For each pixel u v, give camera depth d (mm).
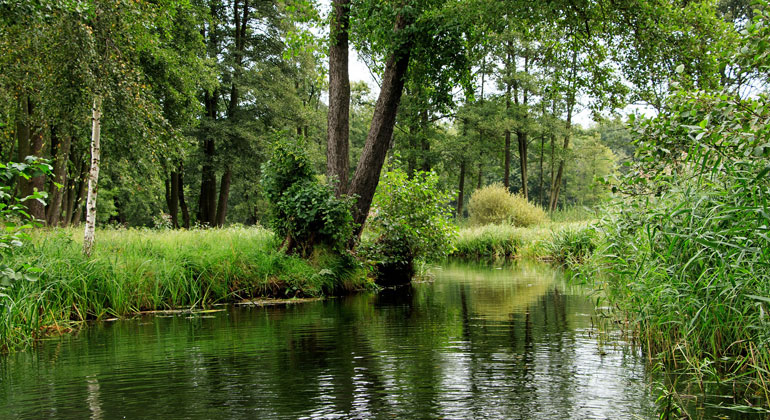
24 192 14164
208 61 19797
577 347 4660
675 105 4855
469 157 35438
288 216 9805
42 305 6062
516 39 31125
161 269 7898
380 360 4234
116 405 3158
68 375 3902
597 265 5918
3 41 8922
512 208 26594
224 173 26172
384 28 10938
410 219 11492
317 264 9641
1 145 15758
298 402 3160
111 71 8625
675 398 3162
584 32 12148
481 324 5914
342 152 11336
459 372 3830
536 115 34438
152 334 5629
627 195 5246
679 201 4500
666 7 10453
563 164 37344
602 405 3059
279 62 26594
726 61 4270
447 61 11484
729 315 3861
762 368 3504
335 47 11398
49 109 9703
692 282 4078
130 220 38406
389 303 7996
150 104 9570
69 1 8047
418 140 32250
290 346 4852
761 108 3791
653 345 4523
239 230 12742
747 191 3553
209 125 23812
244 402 3178
